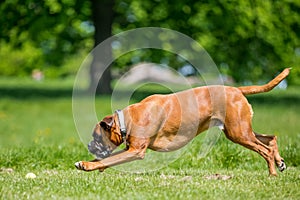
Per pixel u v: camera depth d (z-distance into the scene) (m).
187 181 8.08
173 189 7.34
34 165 10.15
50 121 20.56
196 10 25.14
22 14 24.70
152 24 25.89
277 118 18.88
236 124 8.48
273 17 25.39
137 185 7.70
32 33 25.42
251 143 8.56
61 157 10.76
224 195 7.02
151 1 25.75
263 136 8.86
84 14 26.16
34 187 7.54
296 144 11.55
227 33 25.62
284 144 11.66
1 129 18.69
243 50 26.20
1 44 26.84
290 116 19.50
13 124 19.78
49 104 24.67
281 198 6.93
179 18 25.59
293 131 15.51
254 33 25.39
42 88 32.59
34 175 8.66
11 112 22.64
